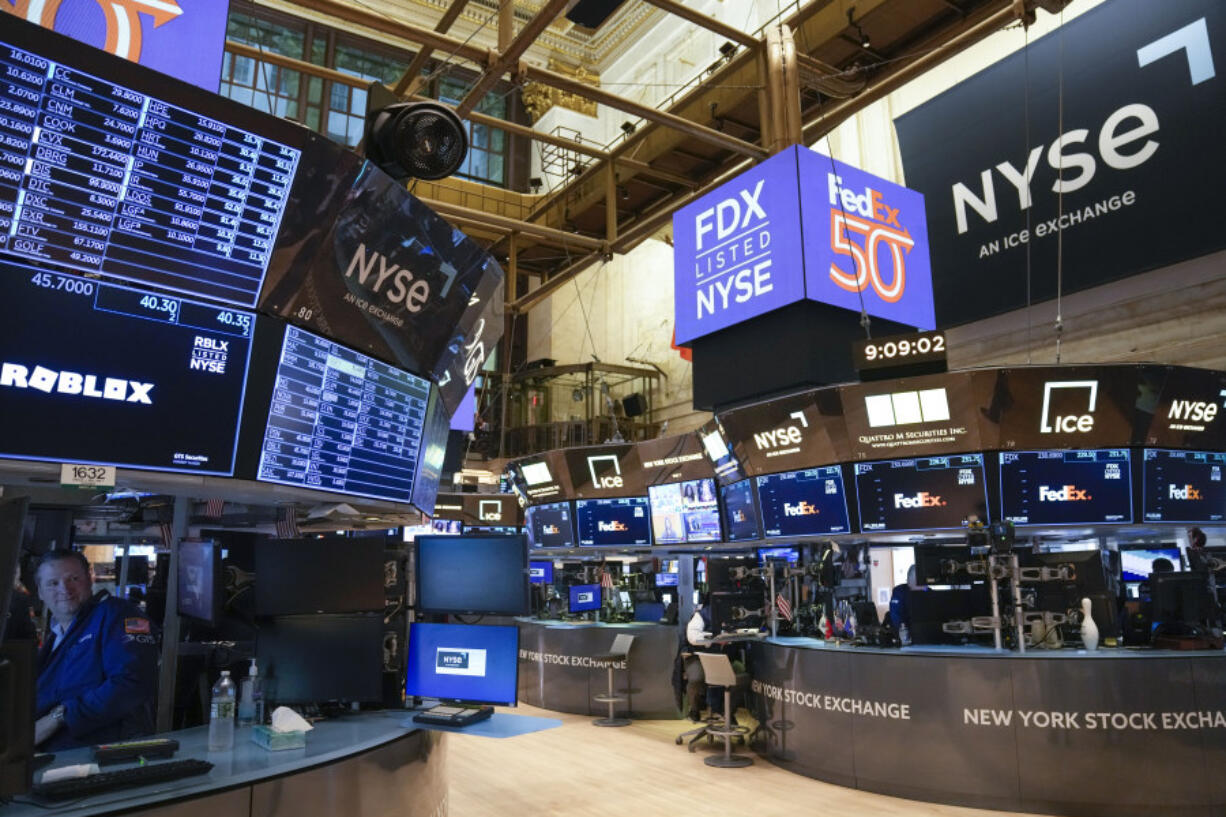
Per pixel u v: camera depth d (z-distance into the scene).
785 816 4.96
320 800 2.54
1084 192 9.35
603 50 19.89
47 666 2.87
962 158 10.54
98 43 3.18
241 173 2.77
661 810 5.12
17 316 2.40
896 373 6.39
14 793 1.59
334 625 3.23
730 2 15.80
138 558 5.44
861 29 10.84
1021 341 10.37
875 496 6.47
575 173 16.11
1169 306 9.02
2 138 2.31
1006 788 4.97
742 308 8.82
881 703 5.42
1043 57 9.83
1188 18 8.57
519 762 6.43
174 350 2.72
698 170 14.55
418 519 4.23
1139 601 5.84
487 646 3.49
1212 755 4.81
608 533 10.73
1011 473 6.08
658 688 8.34
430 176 3.78
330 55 18.03
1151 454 6.04
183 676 3.52
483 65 9.66
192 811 2.18
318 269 3.03
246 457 2.92
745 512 7.80
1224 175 8.23
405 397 3.69
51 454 2.47
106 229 2.54
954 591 5.62
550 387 19.66
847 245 8.63
